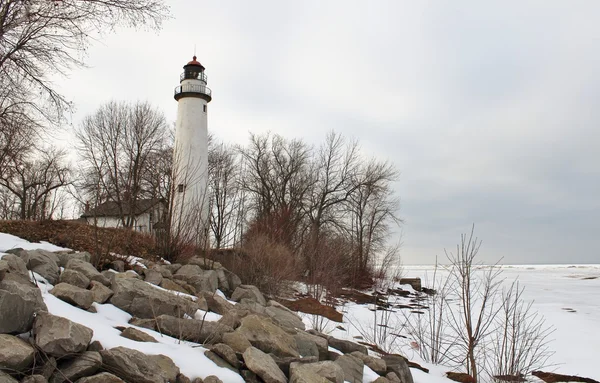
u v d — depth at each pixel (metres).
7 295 3.93
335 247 19.12
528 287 37.22
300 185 35.72
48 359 3.86
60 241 9.91
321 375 5.46
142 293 6.25
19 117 12.53
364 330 11.92
